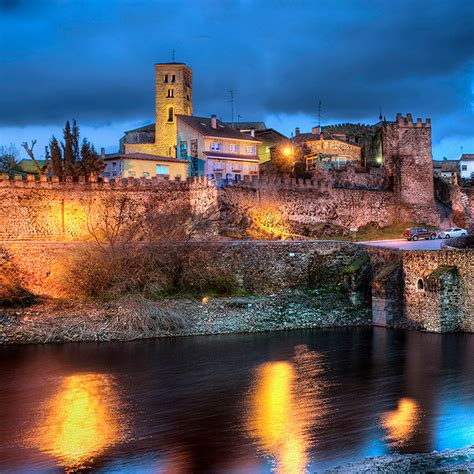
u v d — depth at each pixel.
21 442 39.38
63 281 70.75
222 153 120.12
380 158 117.69
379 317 69.69
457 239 84.38
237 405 45.44
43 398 47.00
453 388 48.41
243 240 80.56
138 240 77.38
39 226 85.44
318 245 78.06
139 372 53.09
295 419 42.75
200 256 74.69
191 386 49.56
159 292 71.88
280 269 76.69
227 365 55.00
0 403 45.97
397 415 43.19
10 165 131.00
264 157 140.62
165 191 89.31
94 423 42.31
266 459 36.69
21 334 62.75
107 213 82.50
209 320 67.94
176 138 130.12
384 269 71.56
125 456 37.31
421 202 110.00
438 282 64.06
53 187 86.38
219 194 85.69
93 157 104.44
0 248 72.25
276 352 59.12
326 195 98.50
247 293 74.44
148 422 42.47
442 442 38.75
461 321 64.56
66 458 37.12
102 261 71.19
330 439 39.34
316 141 126.56
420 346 60.09
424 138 111.44
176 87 141.00
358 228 101.88
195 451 37.94
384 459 35.75
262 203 91.00
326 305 72.81
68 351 59.47
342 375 52.03
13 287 68.12
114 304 67.75
